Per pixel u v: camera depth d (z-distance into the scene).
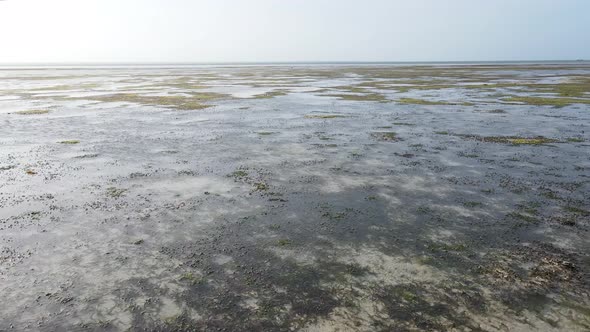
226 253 8.09
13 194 11.59
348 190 11.84
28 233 9.05
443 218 9.77
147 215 10.06
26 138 19.47
